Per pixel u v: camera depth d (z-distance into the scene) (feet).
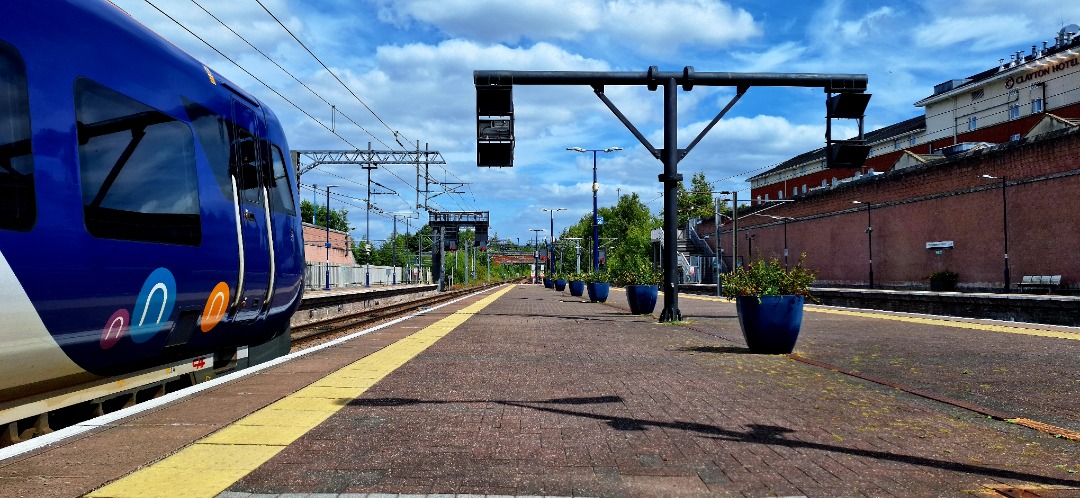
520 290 186.80
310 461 13.44
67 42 17.69
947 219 159.33
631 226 374.43
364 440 15.20
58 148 16.84
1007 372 25.90
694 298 114.11
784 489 11.85
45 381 16.99
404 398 20.47
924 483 12.17
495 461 13.52
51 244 16.30
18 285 15.33
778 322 31.55
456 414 18.11
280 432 15.92
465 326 50.21
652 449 14.49
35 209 15.92
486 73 47.50
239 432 15.88
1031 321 60.95
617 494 11.55
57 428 19.93
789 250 228.02
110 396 20.17
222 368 27.68
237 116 27.32
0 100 15.24
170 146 21.84
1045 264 133.80
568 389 22.15
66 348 17.07
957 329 46.39
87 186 17.72
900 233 175.01
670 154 51.85
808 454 14.11
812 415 17.98
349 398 20.43
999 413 18.11
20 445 14.25
